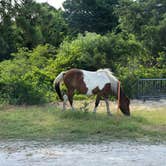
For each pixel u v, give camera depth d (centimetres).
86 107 1599
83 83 1477
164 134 1166
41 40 2538
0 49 2061
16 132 1178
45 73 2023
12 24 2008
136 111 1619
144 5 3244
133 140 1091
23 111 1545
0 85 1820
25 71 2017
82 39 2414
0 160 874
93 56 2302
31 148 995
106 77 1471
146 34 2997
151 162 854
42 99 1797
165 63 2791
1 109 1614
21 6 1988
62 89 1905
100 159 879
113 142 1064
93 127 1220
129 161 862
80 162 852
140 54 2573
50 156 909
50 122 1309
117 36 2395
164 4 3222
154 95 2209
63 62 2239
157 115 1495
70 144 1039
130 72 2289
